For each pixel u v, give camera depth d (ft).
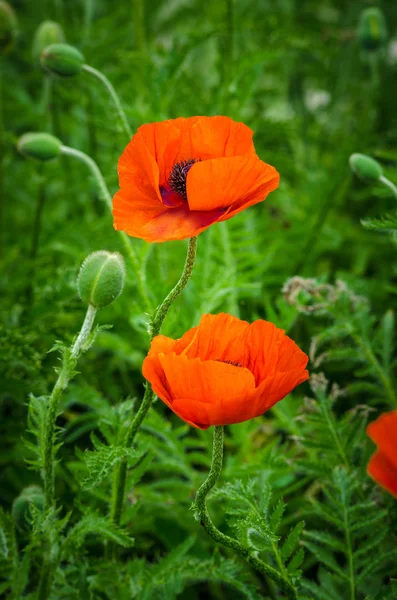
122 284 2.78
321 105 6.01
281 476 3.43
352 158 3.46
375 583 3.14
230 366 2.46
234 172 2.55
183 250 4.42
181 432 3.68
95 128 4.81
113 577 3.09
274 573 2.79
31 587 3.30
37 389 3.78
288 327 3.85
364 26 4.82
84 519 2.92
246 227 4.59
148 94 4.42
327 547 3.33
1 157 4.73
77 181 4.94
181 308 3.92
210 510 3.67
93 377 4.16
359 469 3.29
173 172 2.71
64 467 3.76
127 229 2.65
